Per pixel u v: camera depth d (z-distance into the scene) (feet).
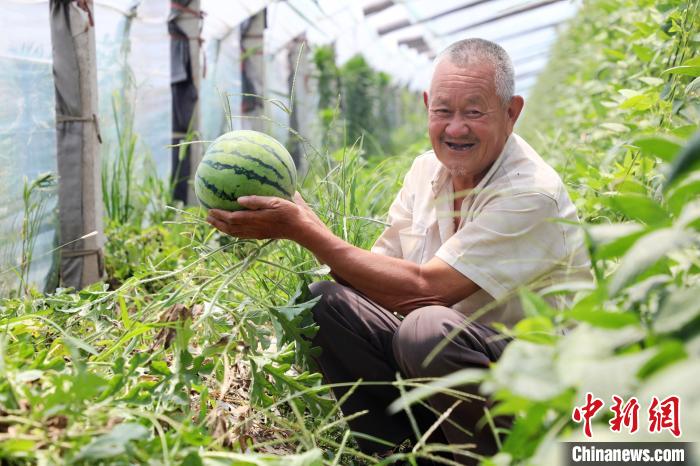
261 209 8.89
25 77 14.34
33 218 14.24
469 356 8.30
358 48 45.96
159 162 22.94
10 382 6.32
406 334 8.55
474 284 9.05
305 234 8.96
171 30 21.74
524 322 5.00
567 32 37.68
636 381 4.03
